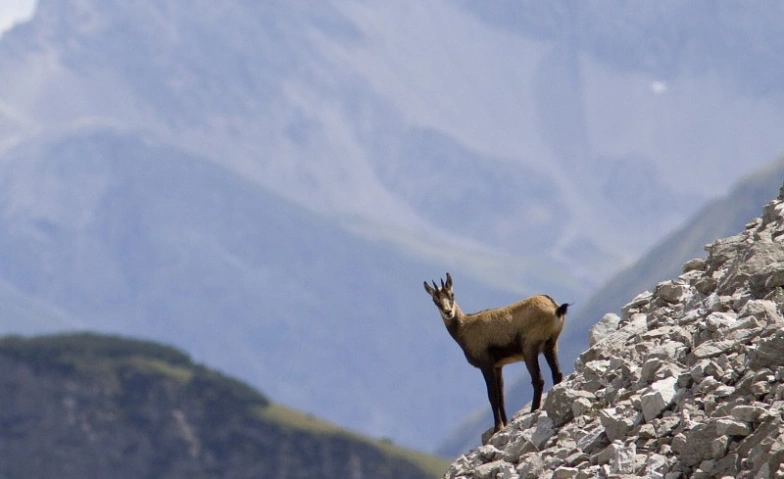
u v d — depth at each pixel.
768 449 45.16
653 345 62.50
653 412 54.41
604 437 56.44
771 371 50.81
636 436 53.69
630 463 51.78
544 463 58.34
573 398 61.47
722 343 55.28
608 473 52.31
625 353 63.06
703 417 51.53
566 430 60.03
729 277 63.41
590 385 63.12
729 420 48.59
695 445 49.12
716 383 52.91
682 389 54.72
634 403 56.47
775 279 59.28
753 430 47.91
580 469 54.81
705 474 47.97
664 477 49.91
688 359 56.53
